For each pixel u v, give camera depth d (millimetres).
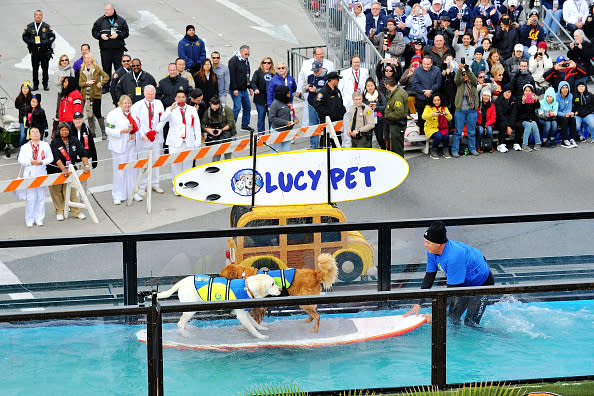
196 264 19562
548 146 35562
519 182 32500
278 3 53562
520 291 15594
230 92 37000
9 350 14914
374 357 15859
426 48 37875
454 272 17750
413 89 34812
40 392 15219
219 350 15570
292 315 15680
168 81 33938
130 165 30406
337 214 21844
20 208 31141
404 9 44000
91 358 15062
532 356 16062
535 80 37781
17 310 19141
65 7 51188
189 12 51438
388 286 19938
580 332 15984
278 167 19656
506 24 40031
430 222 19703
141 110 31188
